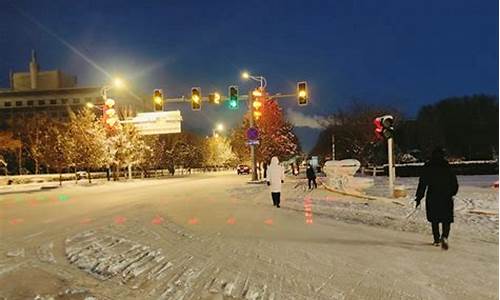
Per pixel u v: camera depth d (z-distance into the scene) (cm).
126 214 1484
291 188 2703
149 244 925
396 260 752
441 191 843
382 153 5597
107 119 3356
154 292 595
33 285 635
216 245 898
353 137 5647
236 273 677
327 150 7406
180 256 804
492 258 766
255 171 3531
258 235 1009
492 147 6631
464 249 838
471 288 595
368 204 1623
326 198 1916
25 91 12788
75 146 4150
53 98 12719
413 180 3216
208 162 10262
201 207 1659
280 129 5091
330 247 864
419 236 980
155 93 2834
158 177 6169
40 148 5144
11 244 958
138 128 4103
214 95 2872
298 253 810
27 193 2919
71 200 2208
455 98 7025
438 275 658
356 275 660
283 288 600
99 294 590
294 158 6394
